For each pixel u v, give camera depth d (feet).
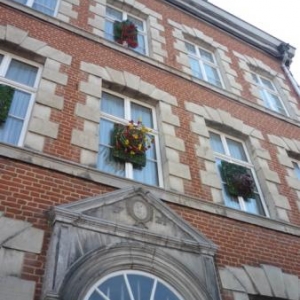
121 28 29.91
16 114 19.07
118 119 22.91
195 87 28.89
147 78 26.40
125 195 17.49
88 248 14.74
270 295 18.43
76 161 18.11
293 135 31.96
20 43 21.85
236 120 28.78
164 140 22.90
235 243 19.80
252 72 38.09
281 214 23.84
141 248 15.96
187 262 16.90
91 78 23.09
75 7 27.76
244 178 24.53
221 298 16.81
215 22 38.60
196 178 21.90
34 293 12.94
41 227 14.83
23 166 16.30
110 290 14.56
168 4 36.27
